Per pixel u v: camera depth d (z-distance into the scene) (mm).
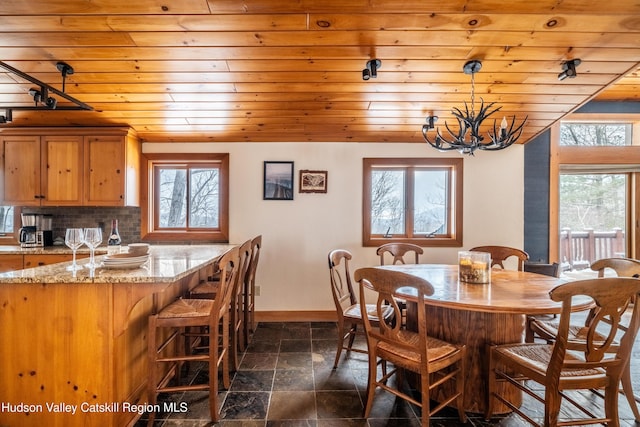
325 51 2053
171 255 2398
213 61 2146
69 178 3088
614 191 3883
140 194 3430
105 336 1529
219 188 3535
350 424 1733
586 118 3689
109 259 1720
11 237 3365
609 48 2004
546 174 3590
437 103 2695
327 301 3469
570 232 3906
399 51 2051
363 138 3420
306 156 3494
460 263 2104
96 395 1524
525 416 1542
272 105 2734
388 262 3473
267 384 2115
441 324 1917
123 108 2768
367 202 3494
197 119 2982
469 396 1838
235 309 2330
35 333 1525
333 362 2436
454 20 1793
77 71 2236
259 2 1680
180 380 2158
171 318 1700
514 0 1664
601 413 1845
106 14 1744
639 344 2697
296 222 3482
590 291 1341
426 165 3527
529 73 2268
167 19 1784
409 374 2098
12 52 2023
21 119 2949
